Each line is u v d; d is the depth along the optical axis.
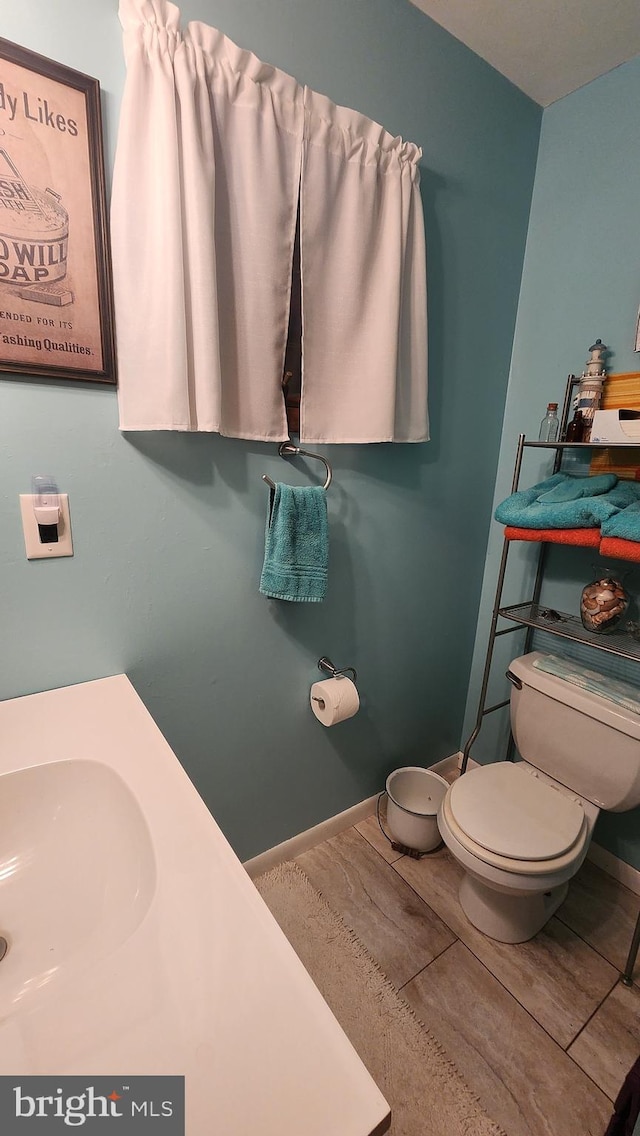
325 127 1.01
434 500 1.58
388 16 1.10
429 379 1.45
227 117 0.90
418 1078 1.03
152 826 0.61
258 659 1.29
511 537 1.41
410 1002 1.17
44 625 0.94
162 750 0.76
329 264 1.10
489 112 1.35
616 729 1.25
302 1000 0.43
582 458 1.50
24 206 0.75
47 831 0.72
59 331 0.82
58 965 0.56
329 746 1.55
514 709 1.53
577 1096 1.00
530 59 1.30
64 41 0.75
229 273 0.97
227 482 1.10
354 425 1.20
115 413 0.92
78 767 0.74
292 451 1.16
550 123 1.47
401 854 1.59
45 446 0.86
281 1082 0.37
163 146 0.79
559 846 1.17
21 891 0.66
